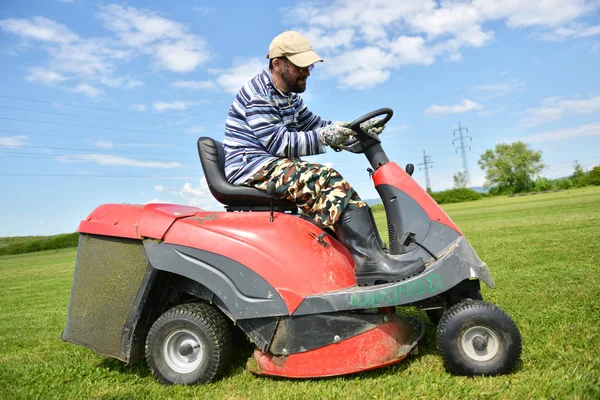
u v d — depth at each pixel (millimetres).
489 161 90188
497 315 2654
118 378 3307
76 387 3148
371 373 2898
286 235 3027
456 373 2725
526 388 2385
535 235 9719
